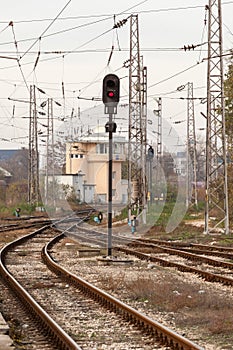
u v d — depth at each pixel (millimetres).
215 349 27031
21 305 38844
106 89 59969
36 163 188375
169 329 28391
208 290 43281
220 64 96250
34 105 182750
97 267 58375
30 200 189500
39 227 128625
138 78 112812
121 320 33688
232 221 116750
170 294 40281
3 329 29125
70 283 47812
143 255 66312
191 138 193125
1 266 55062
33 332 31031
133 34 114250
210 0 95500
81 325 32562
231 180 117438
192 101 186875
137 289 42281
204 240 90500
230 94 123375
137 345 27984
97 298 40250
